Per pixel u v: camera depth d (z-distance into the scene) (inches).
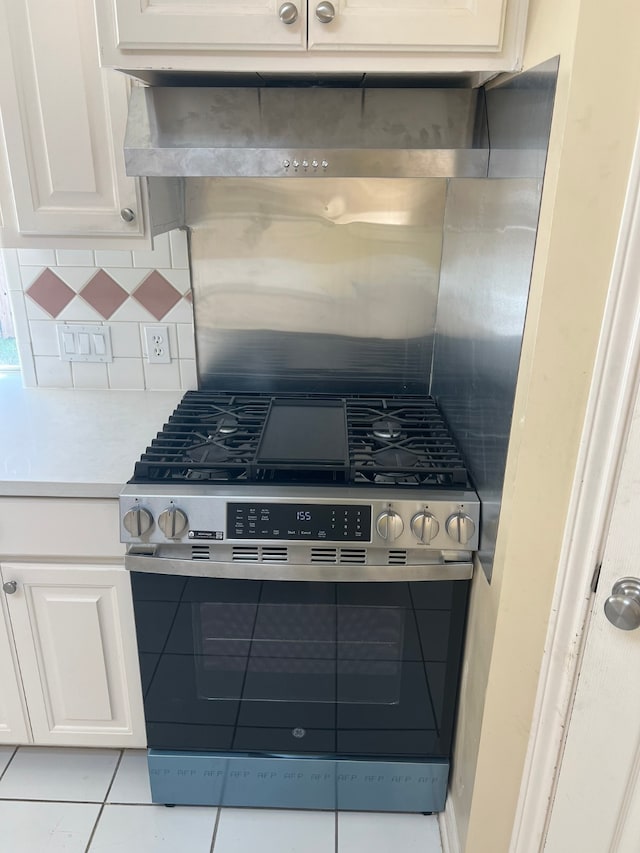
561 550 42.6
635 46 32.9
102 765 68.1
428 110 49.8
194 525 50.5
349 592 52.8
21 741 64.1
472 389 54.2
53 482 53.2
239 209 67.5
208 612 54.6
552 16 37.0
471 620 53.5
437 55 42.8
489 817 51.5
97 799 64.4
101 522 54.9
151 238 58.0
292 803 62.7
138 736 63.2
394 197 66.7
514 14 41.5
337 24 42.2
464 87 51.3
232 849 59.7
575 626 43.3
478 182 53.2
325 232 68.2
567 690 44.9
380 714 58.3
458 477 52.3
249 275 69.9
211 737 59.9
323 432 60.0
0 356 79.7
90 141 54.5
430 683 56.6
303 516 50.2
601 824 46.8
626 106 33.8
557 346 38.4
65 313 72.3
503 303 45.3
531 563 43.4
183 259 69.8
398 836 61.2
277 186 66.6
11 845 59.9
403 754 60.0
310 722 58.8
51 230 57.4
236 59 43.8
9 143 54.4
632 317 36.1
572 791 46.9
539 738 47.1
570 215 35.9
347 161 48.7
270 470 53.1
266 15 42.4
